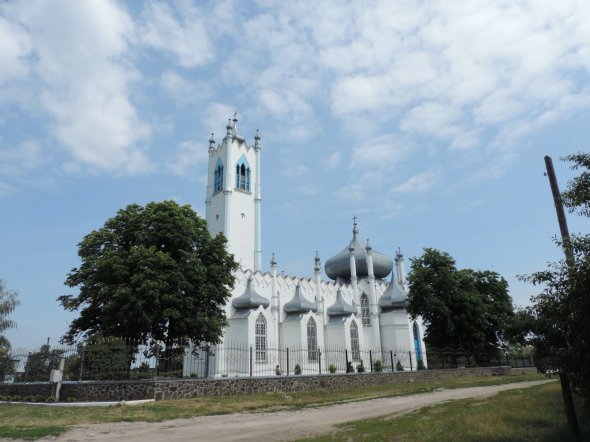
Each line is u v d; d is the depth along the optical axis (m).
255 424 19.48
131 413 21.55
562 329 12.75
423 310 53.16
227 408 24.05
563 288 12.84
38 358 29.20
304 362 58.34
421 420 18.33
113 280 33.41
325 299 68.88
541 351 13.52
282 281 63.53
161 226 35.94
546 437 14.20
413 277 54.03
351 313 66.94
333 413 22.83
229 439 15.94
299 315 60.78
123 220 37.25
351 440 14.88
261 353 54.44
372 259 77.44
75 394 26.08
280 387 31.17
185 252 35.31
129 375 28.05
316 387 33.25
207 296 36.44
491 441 13.79
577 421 15.37
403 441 14.48
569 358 12.50
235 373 50.28
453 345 52.69
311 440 14.86
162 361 30.22
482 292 58.44
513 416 17.75
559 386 27.62
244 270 59.25
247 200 76.31
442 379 44.22
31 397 27.00
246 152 78.94
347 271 77.81
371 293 72.25
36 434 16.88
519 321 13.93
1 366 31.33
